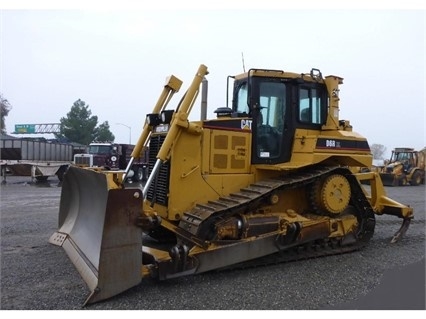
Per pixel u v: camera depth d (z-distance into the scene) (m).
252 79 6.11
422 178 23.88
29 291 4.50
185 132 5.45
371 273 5.29
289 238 5.63
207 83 5.93
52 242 6.56
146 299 4.30
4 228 8.13
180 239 5.02
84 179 5.64
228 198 5.56
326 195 6.14
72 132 56.00
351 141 6.46
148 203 5.46
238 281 4.92
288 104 6.34
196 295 4.44
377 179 7.53
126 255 4.28
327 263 5.74
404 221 7.37
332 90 6.66
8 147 22.38
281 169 5.82
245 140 5.98
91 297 4.12
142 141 6.18
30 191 16.69
